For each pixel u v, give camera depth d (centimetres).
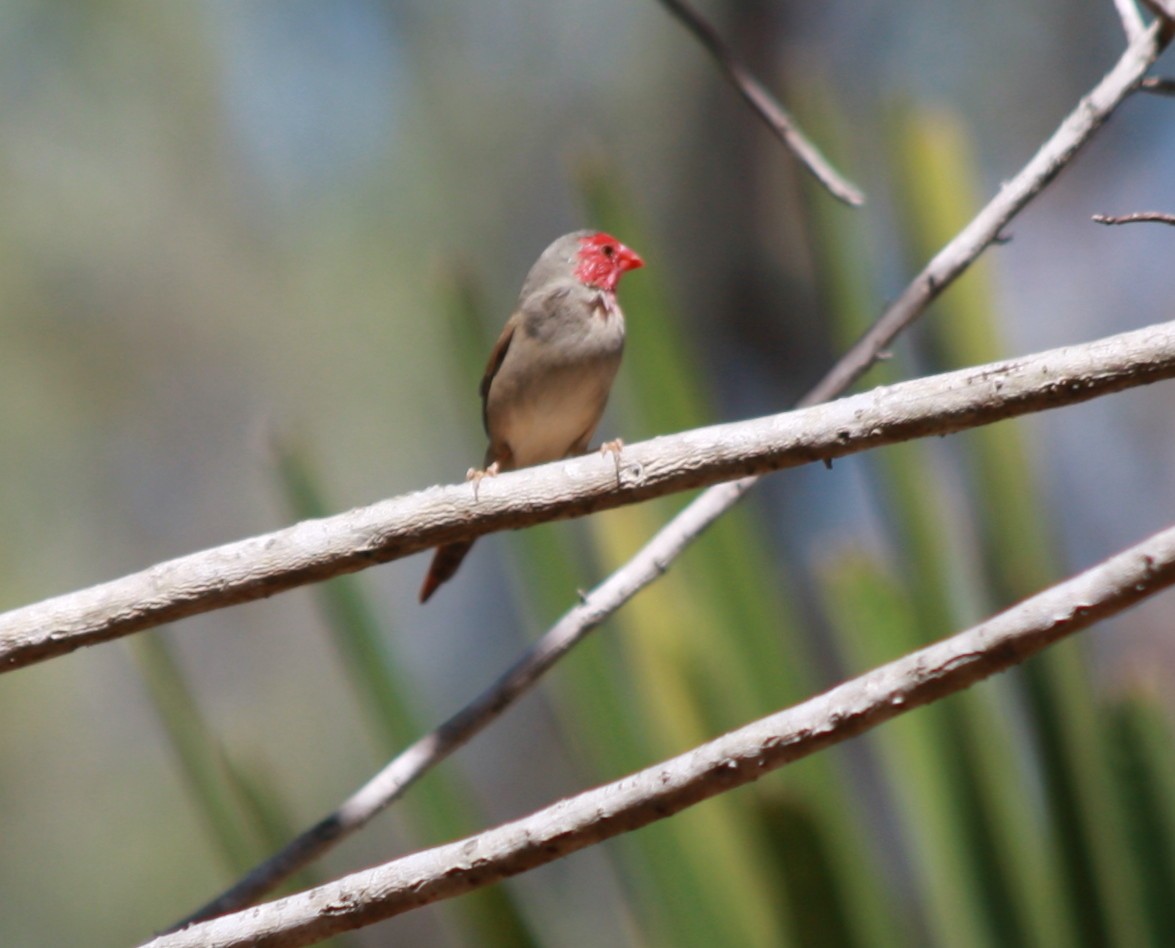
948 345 680
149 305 1277
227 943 450
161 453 1293
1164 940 559
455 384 721
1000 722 609
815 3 1352
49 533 1263
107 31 1255
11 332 1250
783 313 1350
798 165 695
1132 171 1461
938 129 704
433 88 1312
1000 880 586
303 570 505
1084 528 1418
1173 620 1409
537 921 782
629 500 512
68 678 1289
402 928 1412
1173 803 567
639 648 619
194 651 1355
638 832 589
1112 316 1449
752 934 576
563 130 1320
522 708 1423
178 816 1255
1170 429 1438
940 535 626
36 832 1243
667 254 1338
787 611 629
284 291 1291
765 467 504
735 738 434
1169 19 582
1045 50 1350
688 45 1321
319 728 1332
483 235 1305
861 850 586
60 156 1258
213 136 1283
